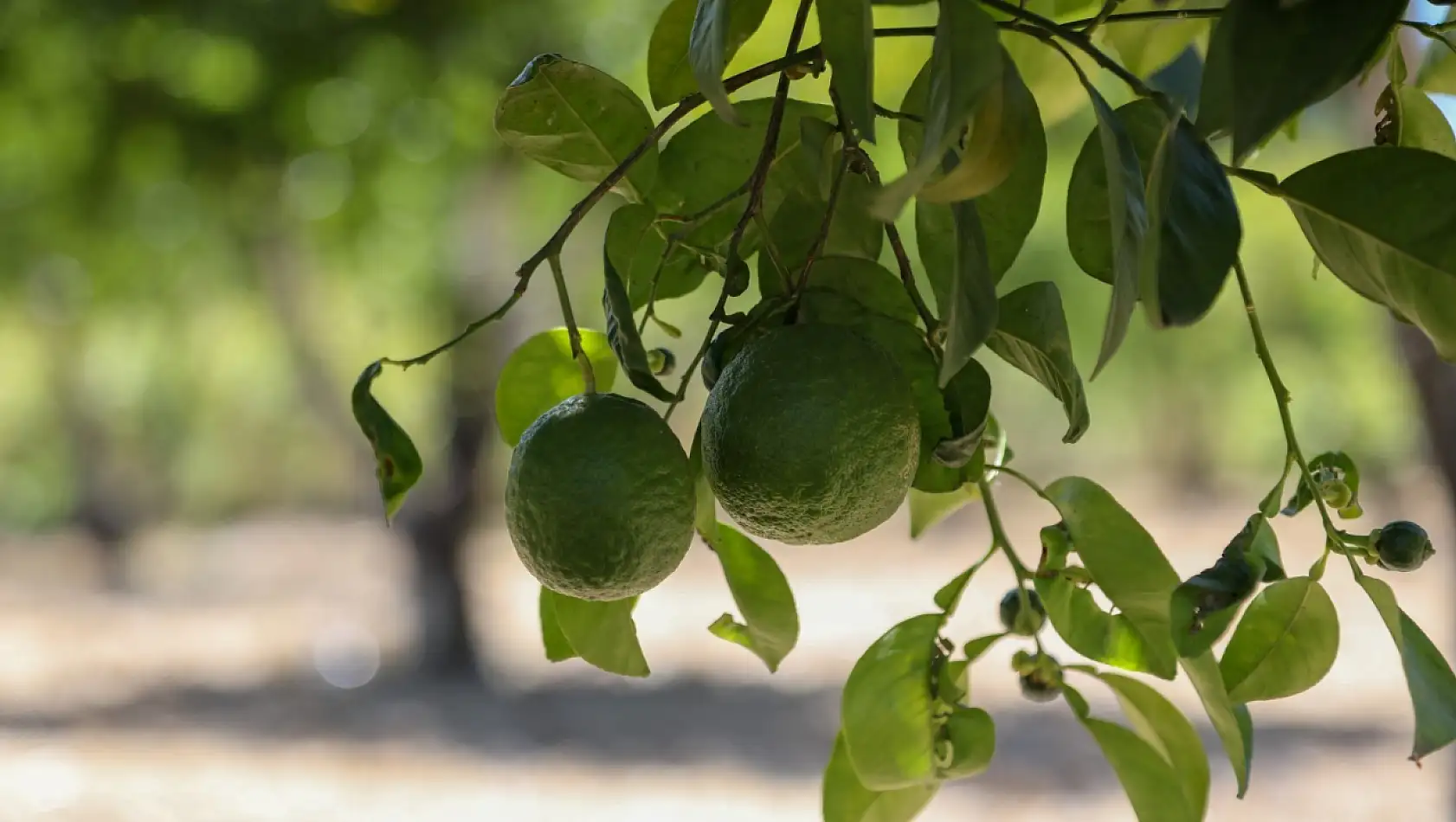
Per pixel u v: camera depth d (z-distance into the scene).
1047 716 10.55
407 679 12.16
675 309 14.55
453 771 9.27
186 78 8.56
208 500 30.48
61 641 15.44
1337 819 8.03
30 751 9.98
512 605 16.11
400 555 18.19
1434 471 4.48
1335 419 25.14
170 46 8.38
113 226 9.74
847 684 1.62
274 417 30.30
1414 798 8.31
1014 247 1.57
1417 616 13.55
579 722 10.63
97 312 12.52
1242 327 21.98
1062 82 2.16
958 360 1.17
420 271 11.10
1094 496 1.61
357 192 9.48
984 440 1.88
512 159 10.05
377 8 7.91
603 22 8.91
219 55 8.52
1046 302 1.49
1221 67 1.20
